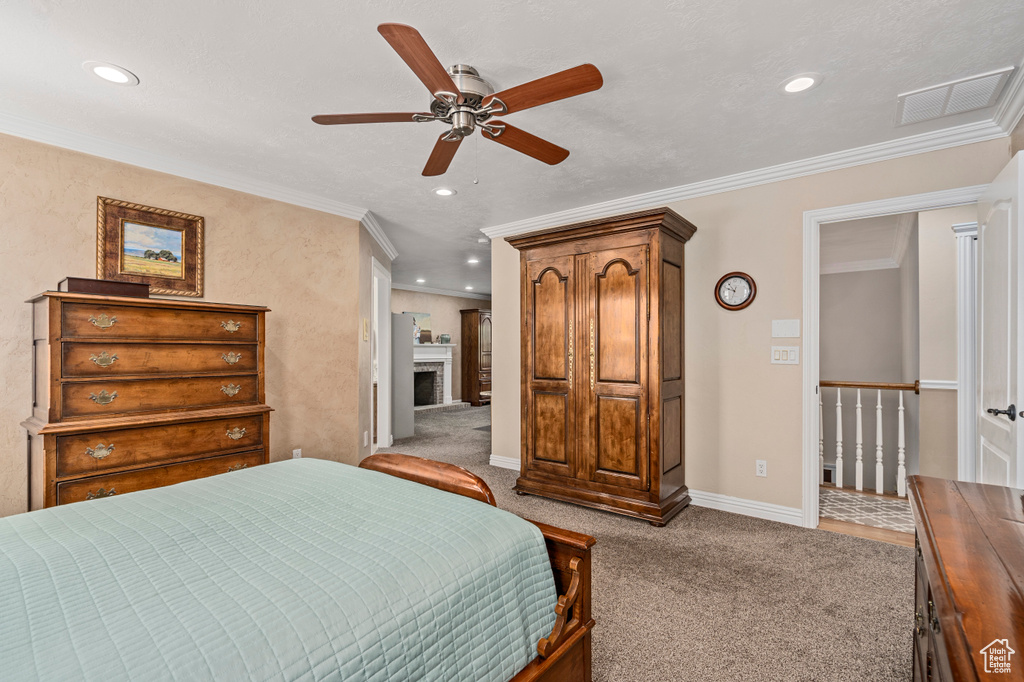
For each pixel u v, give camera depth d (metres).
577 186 3.52
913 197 2.73
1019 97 2.16
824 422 5.52
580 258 3.44
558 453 3.56
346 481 1.73
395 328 6.23
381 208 4.12
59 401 2.17
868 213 2.87
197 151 2.89
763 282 3.23
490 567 1.19
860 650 1.81
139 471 2.38
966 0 1.61
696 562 2.55
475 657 1.09
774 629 1.95
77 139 2.65
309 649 0.84
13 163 2.49
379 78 2.11
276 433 3.58
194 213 3.16
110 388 2.32
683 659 1.76
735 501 3.33
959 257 3.09
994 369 2.11
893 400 5.14
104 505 1.47
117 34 1.80
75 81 2.12
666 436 3.21
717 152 2.90
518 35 1.82
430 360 9.80
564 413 3.53
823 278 6.27
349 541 1.21
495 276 4.83
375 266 5.00
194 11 1.67
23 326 2.52
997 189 2.10
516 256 4.66
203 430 2.61
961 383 3.08
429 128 2.57
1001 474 2.00
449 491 1.73
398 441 6.04
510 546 1.28
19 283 2.52
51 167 2.61
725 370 3.38
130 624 0.84
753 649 1.82
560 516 3.24
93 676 0.71
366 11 1.68
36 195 2.56
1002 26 1.74
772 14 1.70
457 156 2.96
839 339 6.15
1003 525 1.00
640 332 3.16
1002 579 0.76
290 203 3.66
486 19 1.72
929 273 3.58
